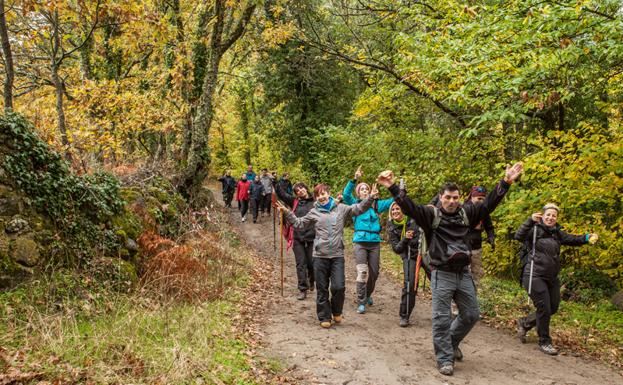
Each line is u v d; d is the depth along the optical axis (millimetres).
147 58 17375
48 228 5770
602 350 5898
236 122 37438
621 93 8695
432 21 10305
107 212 6859
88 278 5793
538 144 7699
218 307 6555
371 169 15891
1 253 5047
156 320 5398
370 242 7309
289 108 23312
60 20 9906
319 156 20156
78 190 6355
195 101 14445
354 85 23156
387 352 5477
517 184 9305
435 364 5129
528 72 7051
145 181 10422
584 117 10859
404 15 12570
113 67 16016
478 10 8547
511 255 10297
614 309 8039
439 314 4902
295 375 4672
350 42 16828
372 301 8039
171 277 6832
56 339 4316
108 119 11516
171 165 13578
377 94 13930
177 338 5004
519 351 5707
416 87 12109
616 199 7672
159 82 14516
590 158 6816
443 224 4809
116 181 7441
